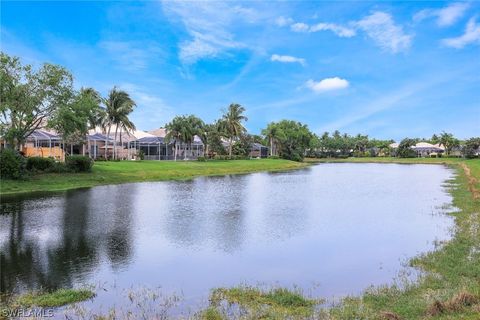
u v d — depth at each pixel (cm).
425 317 885
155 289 1202
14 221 2253
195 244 1753
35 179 4225
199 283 1257
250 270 1394
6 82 4122
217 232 1994
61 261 1485
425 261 1439
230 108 10912
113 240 1814
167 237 1881
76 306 1061
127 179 5022
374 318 911
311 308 1030
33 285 1228
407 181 5159
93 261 1490
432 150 14125
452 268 1319
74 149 8150
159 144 9206
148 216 2445
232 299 1098
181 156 9862
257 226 2148
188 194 3650
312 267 1426
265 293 1143
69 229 2044
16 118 4403
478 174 5544
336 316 941
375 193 3766
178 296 1142
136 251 1634
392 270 1380
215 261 1501
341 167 9581
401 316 911
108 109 7425
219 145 11025
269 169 8412
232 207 2841
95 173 4994
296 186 4500
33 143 6819
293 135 13000
